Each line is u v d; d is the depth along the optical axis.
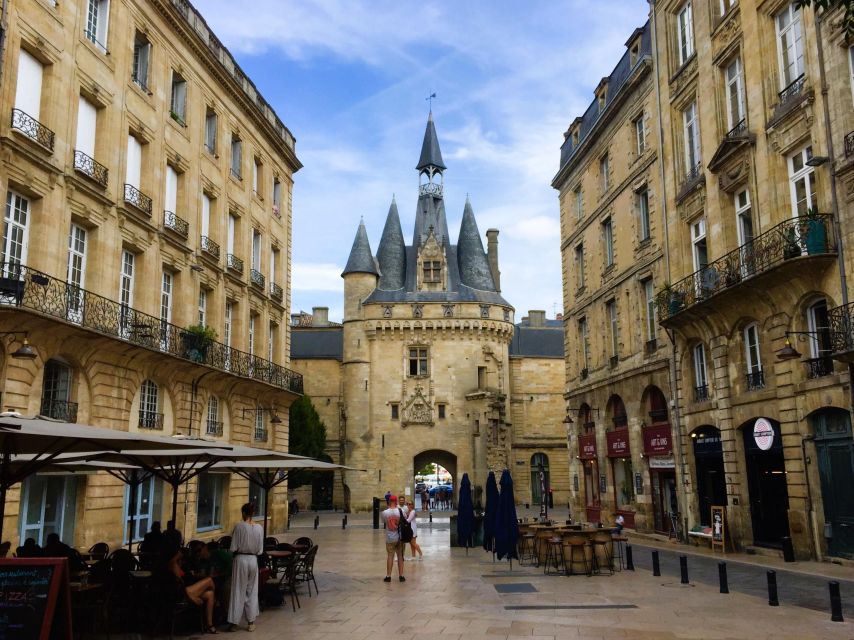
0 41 16.38
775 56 19.00
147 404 22.36
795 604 12.09
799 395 17.42
